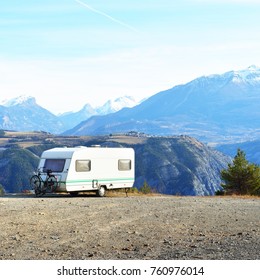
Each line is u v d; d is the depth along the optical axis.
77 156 31.97
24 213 20.48
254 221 19.06
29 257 11.92
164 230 16.36
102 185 33.72
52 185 31.86
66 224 17.41
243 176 43.25
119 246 13.40
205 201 29.47
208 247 13.13
